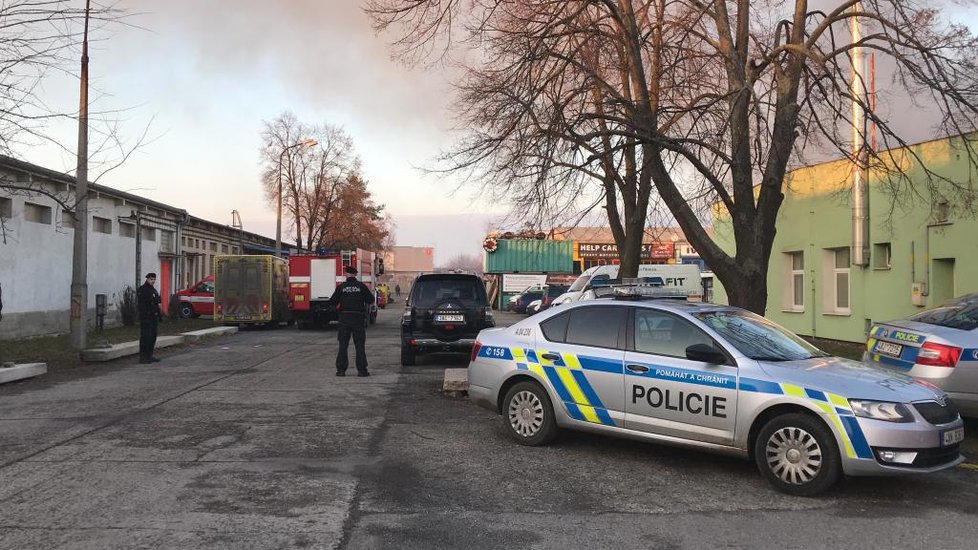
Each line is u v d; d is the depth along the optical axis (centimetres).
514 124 1030
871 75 1302
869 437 509
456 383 994
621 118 1052
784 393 544
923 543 441
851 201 1590
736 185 1073
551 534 452
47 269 1917
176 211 2861
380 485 555
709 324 615
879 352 807
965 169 1284
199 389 1043
